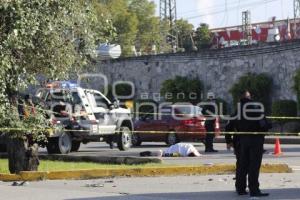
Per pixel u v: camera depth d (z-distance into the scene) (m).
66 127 49.25
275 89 78.56
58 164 39.75
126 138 55.28
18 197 26.38
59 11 31.38
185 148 47.09
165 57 90.12
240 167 26.41
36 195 26.89
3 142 45.44
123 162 40.31
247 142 25.91
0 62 28.30
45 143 46.97
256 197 25.73
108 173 33.47
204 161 42.19
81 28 33.75
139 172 33.78
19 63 31.33
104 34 35.81
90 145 63.94
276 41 79.62
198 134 58.72
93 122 51.25
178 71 88.62
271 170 35.09
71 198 25.94
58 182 31.59
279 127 76.12
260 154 25.98
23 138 33.59
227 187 29.16
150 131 59.88
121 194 27.00
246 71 81.56
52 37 32.28
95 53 35.91
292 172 35.25
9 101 32.69
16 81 31.30
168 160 43.09
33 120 34.00
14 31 27.50
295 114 75.50
